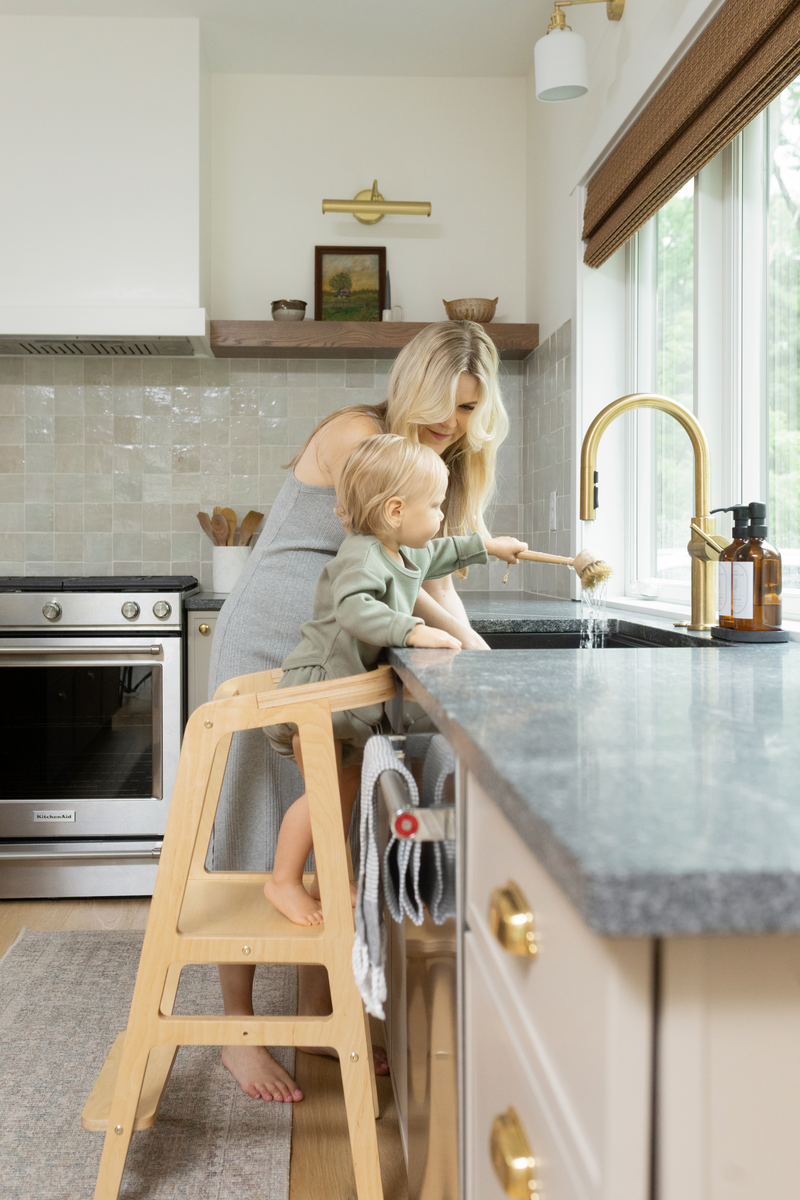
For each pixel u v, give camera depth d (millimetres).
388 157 3262
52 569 3246
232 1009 1520
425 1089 986
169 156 2865
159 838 2668
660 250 2316
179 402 3256
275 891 1231
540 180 3025
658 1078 397
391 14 2842
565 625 1941
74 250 2848
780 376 1765
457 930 742
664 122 1840
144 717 2670
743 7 1473
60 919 2486
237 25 2906
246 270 3232
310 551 1564
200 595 3010
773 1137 400
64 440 3238
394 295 3273
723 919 351
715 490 1984
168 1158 1415
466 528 1652
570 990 456
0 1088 1613
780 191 1743
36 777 2654
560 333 2740
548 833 406
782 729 636
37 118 2840
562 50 1983
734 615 1398
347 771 1451
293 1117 1540
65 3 2768
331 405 3273
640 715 687
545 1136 507
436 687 819
